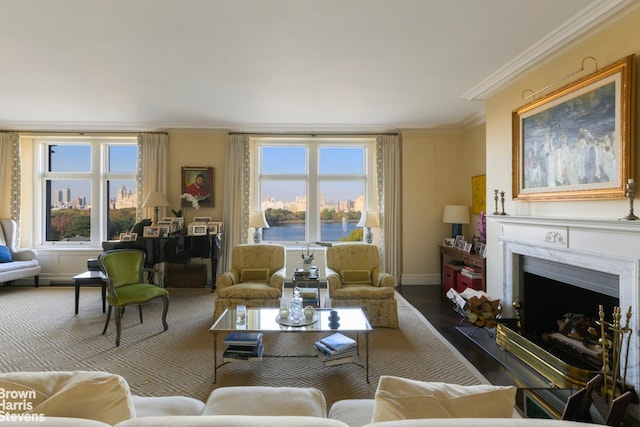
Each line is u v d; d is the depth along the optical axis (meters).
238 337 2.60
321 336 3.36
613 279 2.20
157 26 2.43
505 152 3.41
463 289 4.57
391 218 5.54
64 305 4.31
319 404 1.54
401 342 3.20
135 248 4.53
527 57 2.87
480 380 2.47
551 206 2.76
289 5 2.18
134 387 2.37
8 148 5.36
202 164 5.59
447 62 3.04
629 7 2.08
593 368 2.37
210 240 4.94
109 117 4.95
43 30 2.47
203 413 1.43
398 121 5.19
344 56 2.92
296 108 4.51
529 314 3.14
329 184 5.91
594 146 2.30
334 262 4.21
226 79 3.45
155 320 3.78
